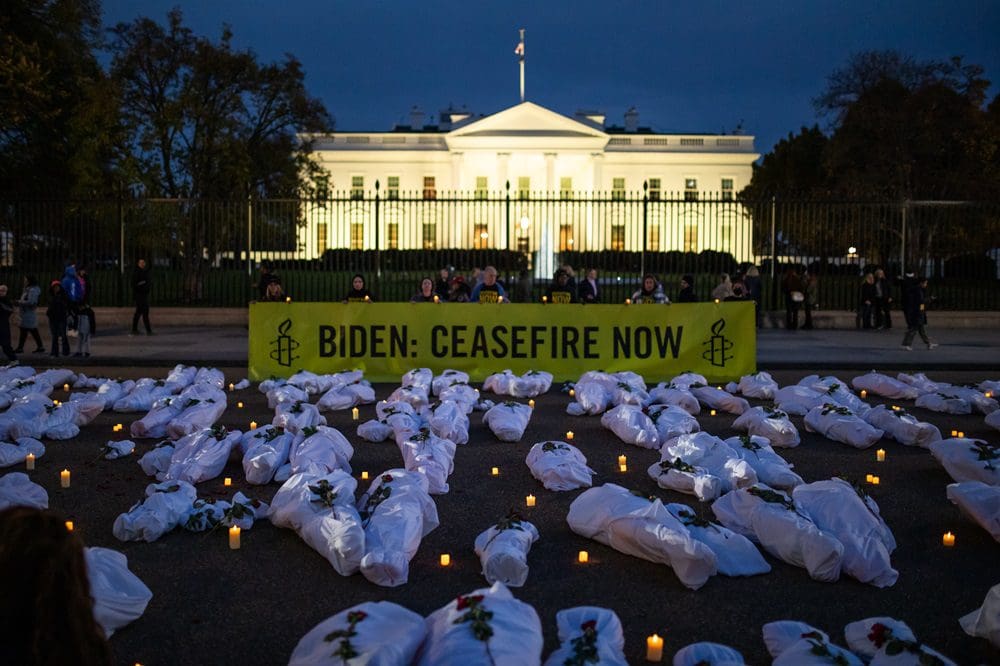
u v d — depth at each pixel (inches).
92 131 1054.4
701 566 194.5
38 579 94.8
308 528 214.5
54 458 311.7
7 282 836.0
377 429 338.6
